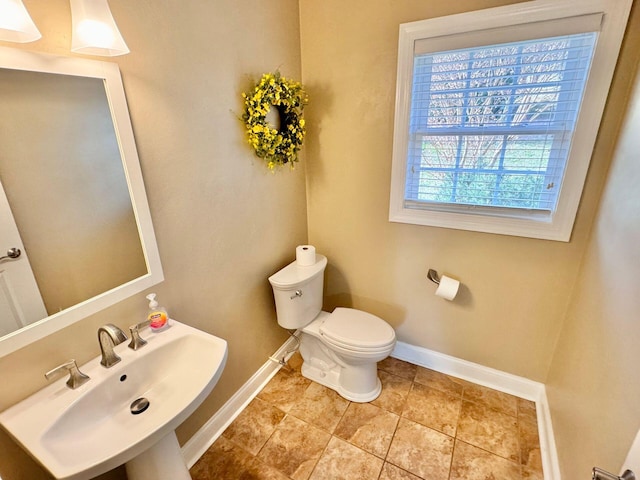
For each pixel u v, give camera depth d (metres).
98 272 1.10
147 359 1.16
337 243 2.25
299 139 1.83
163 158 1.26
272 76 1.61
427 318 2.10
